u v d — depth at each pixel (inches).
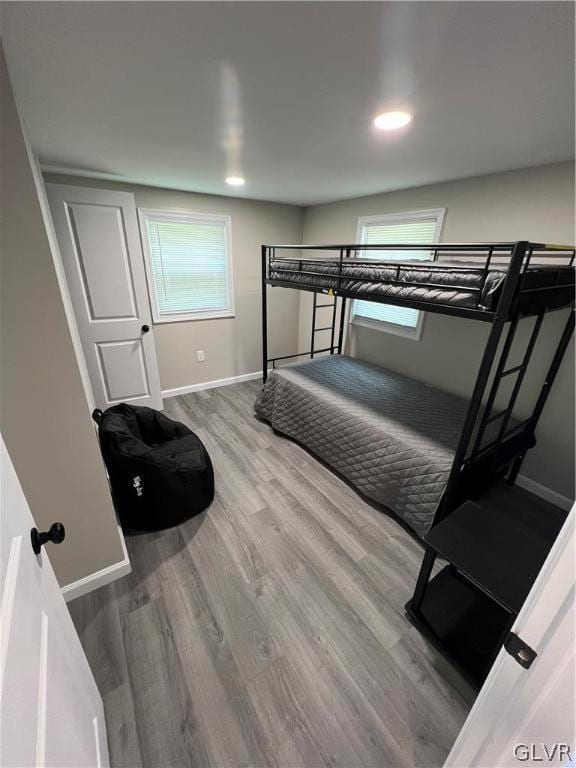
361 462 85.7
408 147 68.0
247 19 31.2
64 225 98.5
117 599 59.1
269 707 44.8
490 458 74.6
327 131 60.8
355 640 53.2
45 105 50.8
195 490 77.8
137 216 117.0
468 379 100.6
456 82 42.6
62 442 51.4
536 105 47.6
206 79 43.1
